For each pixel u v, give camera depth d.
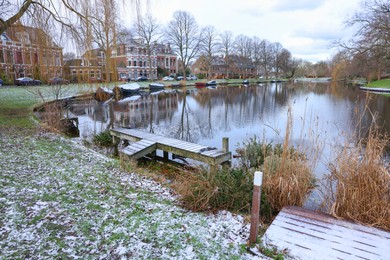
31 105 11.48
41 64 9.41
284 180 3.23
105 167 4.37
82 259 1.92
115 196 3.10
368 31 16.30
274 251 2.14
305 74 57.28
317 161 3.97
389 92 20.16
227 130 8.92
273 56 51.44
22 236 2.15
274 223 2.60
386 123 9.00
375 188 2.82
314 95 20.28
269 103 16.45
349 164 3.10
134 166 4.61
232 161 5.42
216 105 15.81
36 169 3.82
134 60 38.44
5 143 5.23
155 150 5.89
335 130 7.86
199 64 49.69
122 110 14.06
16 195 2.88
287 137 3.55
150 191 3.44
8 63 21.72
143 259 1.95
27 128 7.09
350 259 2.05
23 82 19.64
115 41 8.59
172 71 46.47
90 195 3.06
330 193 3.28
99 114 12.77
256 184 2.16
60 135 6.78
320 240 2.30
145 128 9.52
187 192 3.13
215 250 2.12
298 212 2.85
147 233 2.30
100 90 16.05
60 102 10.34
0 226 2.27
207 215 2.85
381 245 2.23
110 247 2.07
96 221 2.46
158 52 43.34
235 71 49.75
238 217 2.81
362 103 14.45
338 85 32.25
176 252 2.05
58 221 2.41
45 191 3.05
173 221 2.58
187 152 5.19
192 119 11.30
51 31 8.08
